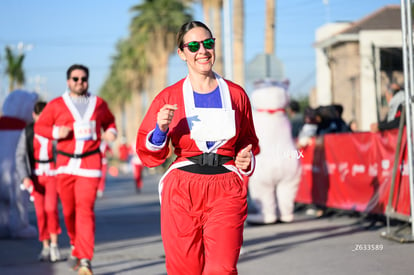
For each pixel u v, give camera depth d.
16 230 12.60
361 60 29.67
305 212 15.31
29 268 9.20
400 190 10.68
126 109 113.25
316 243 9.97
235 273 4.89
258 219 12.77
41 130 8.71
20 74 67.69
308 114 15.45
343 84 32.56
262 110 12.74
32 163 10.10
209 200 4.99
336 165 13.83
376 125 11.76
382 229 11.02
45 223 9.95
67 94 8.88
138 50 77.19
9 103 12.73
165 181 5.11
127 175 50.31
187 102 5.08
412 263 7.86
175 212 4.97
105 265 9.10
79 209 8.53
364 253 8.70
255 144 5.42
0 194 12.52
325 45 33.91
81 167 8.65
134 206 19.33
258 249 9.73
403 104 10.23
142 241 11.38
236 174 5.09
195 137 4.99
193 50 5.09
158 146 5.00
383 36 29.64
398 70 28.80
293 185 12.84
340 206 13.68
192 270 4.98
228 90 5.21
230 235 4.88
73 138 8.70
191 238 4.95
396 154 10.33
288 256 8.96
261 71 19.58
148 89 82.19
